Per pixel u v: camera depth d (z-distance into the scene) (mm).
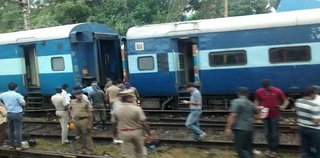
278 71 12977
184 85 15031
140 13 34844
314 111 6508
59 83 16141
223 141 9703
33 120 15539
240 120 7117
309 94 6637
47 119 15898
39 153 9234
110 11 35281
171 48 14688
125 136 6895
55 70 16203
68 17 34000
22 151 9516
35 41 16594
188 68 15828
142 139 7082
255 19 13312
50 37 16156
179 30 14492
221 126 11789
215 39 13867
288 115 13000
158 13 35250
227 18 13938
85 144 10094
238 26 13477
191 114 10078
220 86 13992
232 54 13625
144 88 15391
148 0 36438
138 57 15336
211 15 35031
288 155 8711
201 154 9305
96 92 12883
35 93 17219
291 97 13242
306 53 12547
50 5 37219
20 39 17109
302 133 6777
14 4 38625
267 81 8094
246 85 13523
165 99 15500
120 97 7051
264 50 13109
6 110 9688
